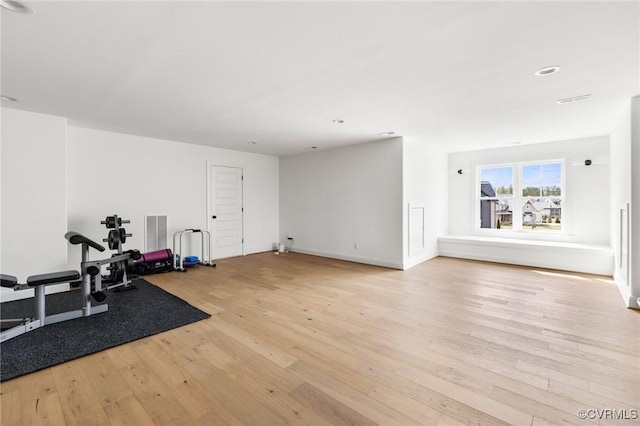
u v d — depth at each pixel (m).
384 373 1.99
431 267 5.21
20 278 3.56
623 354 2.20
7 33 1.94
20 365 2.07
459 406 1.66
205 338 2.51
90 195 4.46
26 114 3.58
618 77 2.62
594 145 5.01
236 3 1.64
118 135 4.73
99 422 1.55
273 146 5.84
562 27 1.86
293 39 2.03
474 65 2.40
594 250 4.61
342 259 5.91
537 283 4.14
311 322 2.84
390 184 5.15
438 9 1.70
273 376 1.96
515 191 5.88
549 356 2.19
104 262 3.20
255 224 6.70
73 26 1.87
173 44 2.09
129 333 2.59
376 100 3.22
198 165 5.71
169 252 5.01
